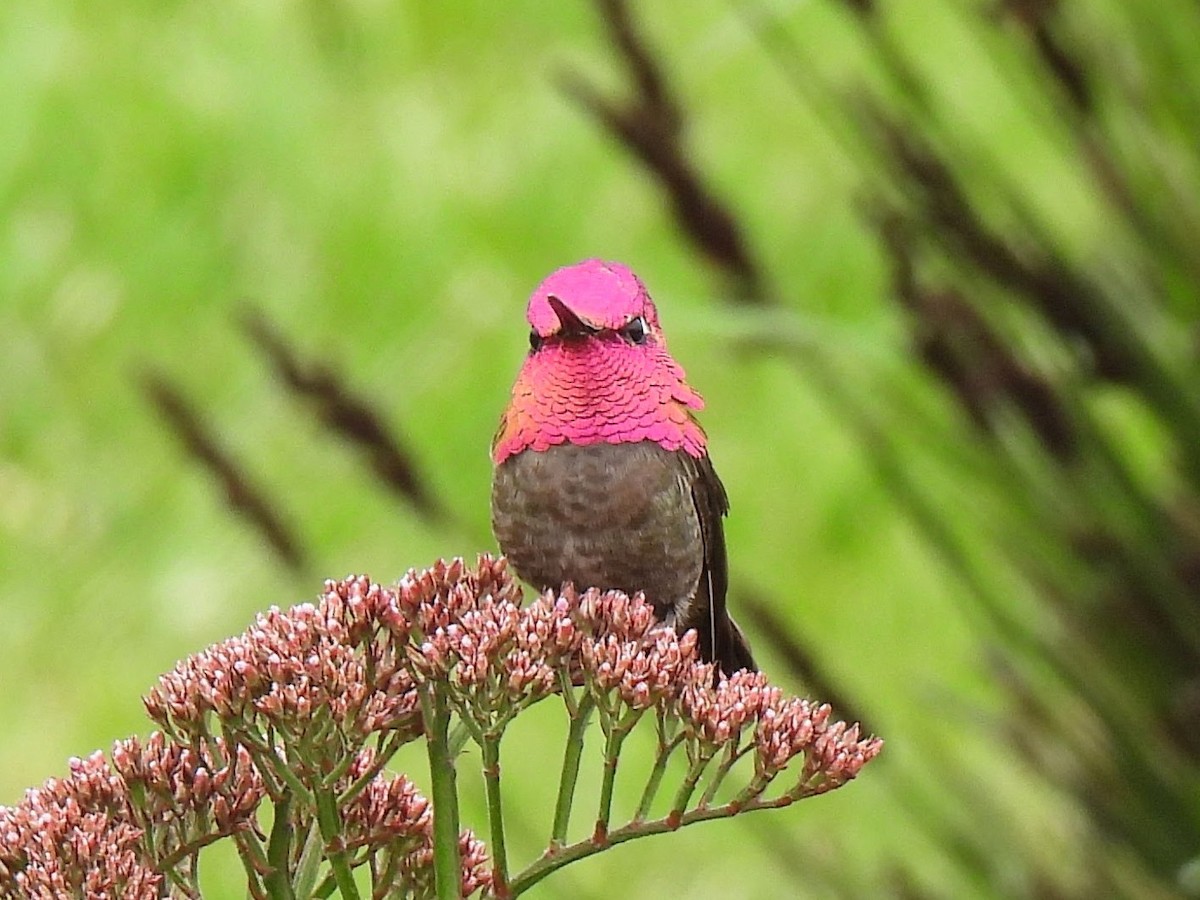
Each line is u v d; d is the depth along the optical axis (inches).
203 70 686.5
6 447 594.6
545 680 205.3
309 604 211.9
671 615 269.4
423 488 330.0
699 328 325.7
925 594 531.2
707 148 621.0
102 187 653.3
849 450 557.6
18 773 515.8
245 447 572.7
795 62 391.9
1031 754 344.2
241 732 208.1
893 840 459.8
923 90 330.6
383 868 227.0
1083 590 333.4
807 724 206.7
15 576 562.6
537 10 693.9
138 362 583.2
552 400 258.7
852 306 591.5
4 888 213.3
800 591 542.0
